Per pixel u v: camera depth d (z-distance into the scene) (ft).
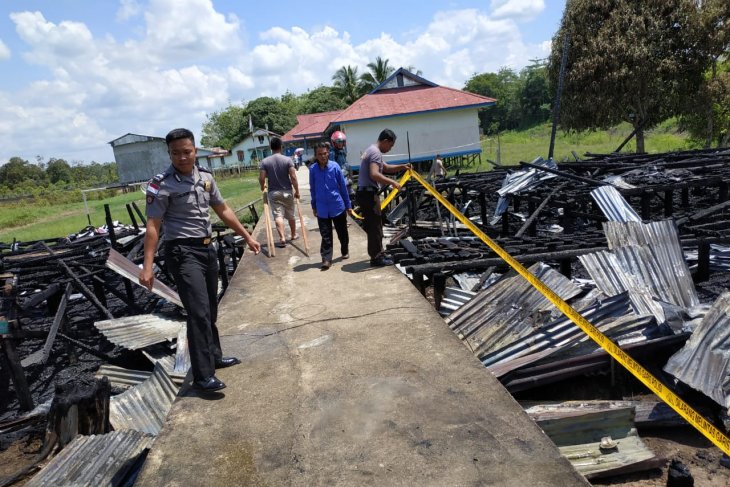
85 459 11.21
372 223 21.79
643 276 18.80
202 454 9.48
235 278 23.25
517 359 15.02
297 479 8.56
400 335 14.42
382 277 20.61
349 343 14.20
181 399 11.62
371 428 9.84
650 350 15.11
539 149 109.70
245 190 102.63
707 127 73.31
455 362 12.41
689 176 33.73
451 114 98.43
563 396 15.29
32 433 15.67
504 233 36.81
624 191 31.60
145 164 185.68
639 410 13.57
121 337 21.02
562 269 21.21
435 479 8.23
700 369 13.80
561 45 75.25
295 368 12.89
